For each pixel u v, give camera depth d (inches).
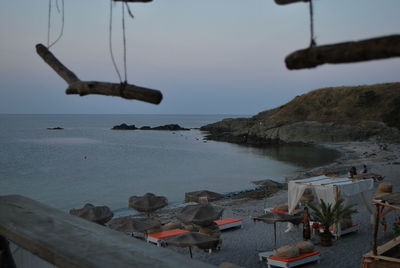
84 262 60.1
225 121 5255.9
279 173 1887.3
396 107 3629.4
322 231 633.6
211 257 577.3
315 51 53.1
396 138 3272.6
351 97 4124.0
